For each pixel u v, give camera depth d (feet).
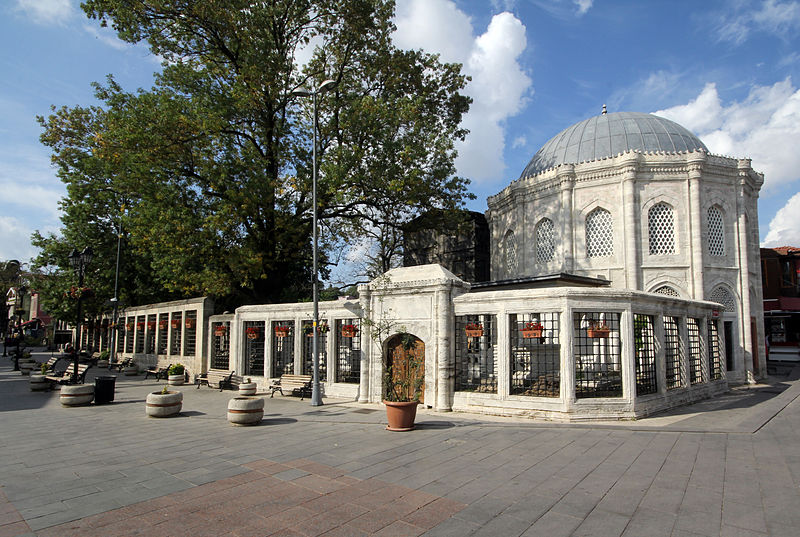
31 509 19.95
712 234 79.66
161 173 69.72
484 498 21.35
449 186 81.51
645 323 49.29
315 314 51.06
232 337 67.36
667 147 84.89
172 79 71.36
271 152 80.43
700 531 17.76
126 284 113.19
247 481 23.84
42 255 110.63
